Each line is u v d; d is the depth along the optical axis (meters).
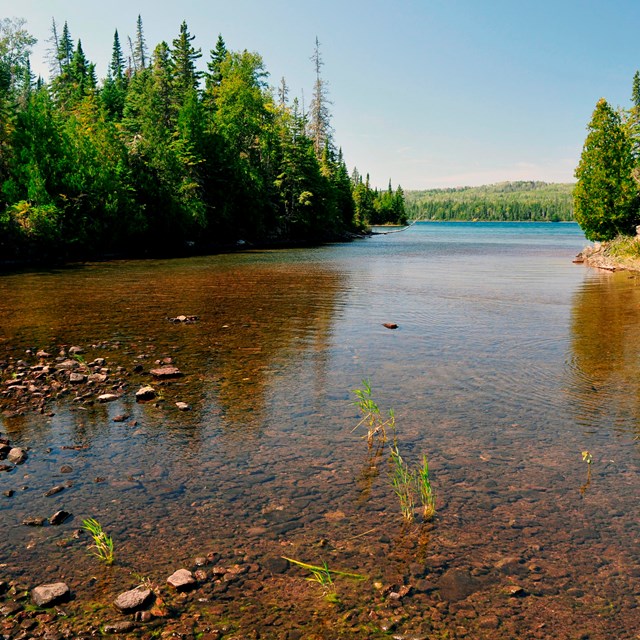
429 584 3.69
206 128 55.53
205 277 25.20
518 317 14.45
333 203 77.81
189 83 63.78
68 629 3.19
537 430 6.48
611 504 4.77
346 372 8.93
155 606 3.42
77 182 36.94
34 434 6.17
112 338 11.37
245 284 22.31
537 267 32.28
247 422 6.64
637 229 33.59
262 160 67.06
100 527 4.12
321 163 87.81
